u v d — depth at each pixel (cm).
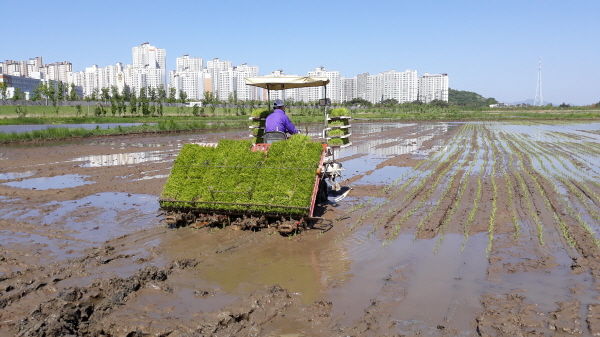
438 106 12900
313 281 700
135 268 744
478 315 575
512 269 740
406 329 543
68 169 1925
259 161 1034
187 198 1002
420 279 704
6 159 2280
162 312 583
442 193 1410
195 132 4616
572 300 617
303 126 5722
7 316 562
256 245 883
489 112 10844
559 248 849
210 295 639
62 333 513
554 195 1334
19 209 1166
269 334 532
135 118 6819
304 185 968
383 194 1400
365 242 903
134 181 1620
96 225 1017
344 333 533
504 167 2008
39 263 757
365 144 3269
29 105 8225
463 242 898
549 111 11125
